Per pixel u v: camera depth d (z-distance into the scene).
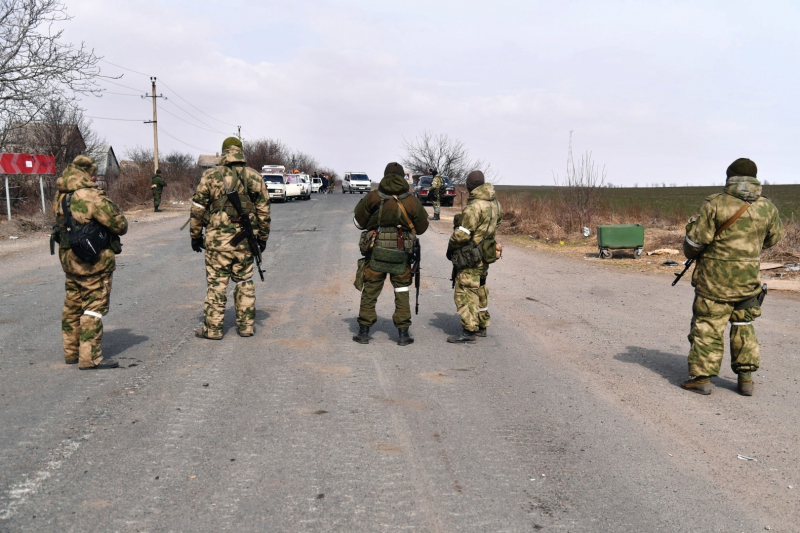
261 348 6.33
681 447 4.08
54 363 5.73
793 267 11.45
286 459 3.79
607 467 3.77
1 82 19.00
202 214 6.55
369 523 3.08
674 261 12.57
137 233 17.83
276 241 16.17
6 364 5.68
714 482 3.59
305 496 3.34
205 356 6.01
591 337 7.02
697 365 5.12
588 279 11.02
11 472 3.58
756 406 4.87
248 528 3.02
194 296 8.99
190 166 70.00
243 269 6.69
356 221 6.54
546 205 20.95
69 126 25.92
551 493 3.43
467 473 3.65
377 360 5.98
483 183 6.55
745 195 4.88
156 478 3.52
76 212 5.26
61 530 2.98
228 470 3.63
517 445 4.07
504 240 17.55
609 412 4.70
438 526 3.07
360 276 6.55
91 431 4.18
